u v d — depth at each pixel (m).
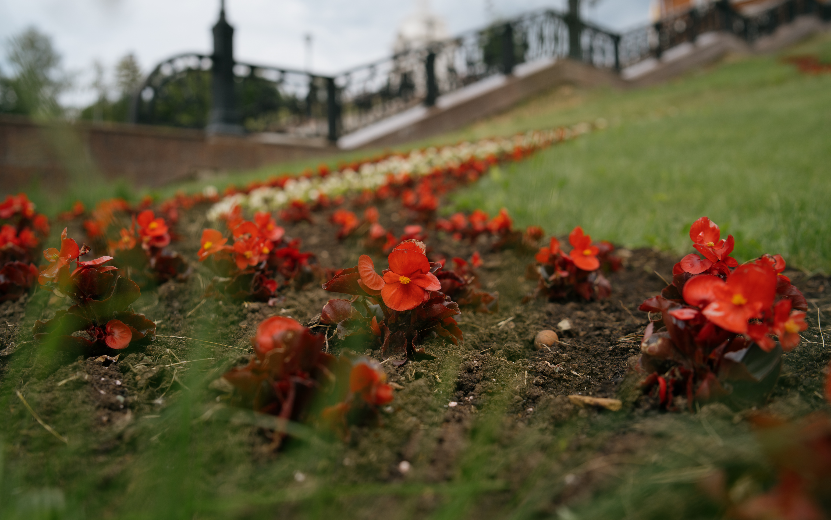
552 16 16.34
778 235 2.69
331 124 12.20
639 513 0.82
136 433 1.16
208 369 1.45
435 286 1.40
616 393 1.38
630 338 1.76
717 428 1.03
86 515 0.92
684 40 21.34
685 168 5.18
